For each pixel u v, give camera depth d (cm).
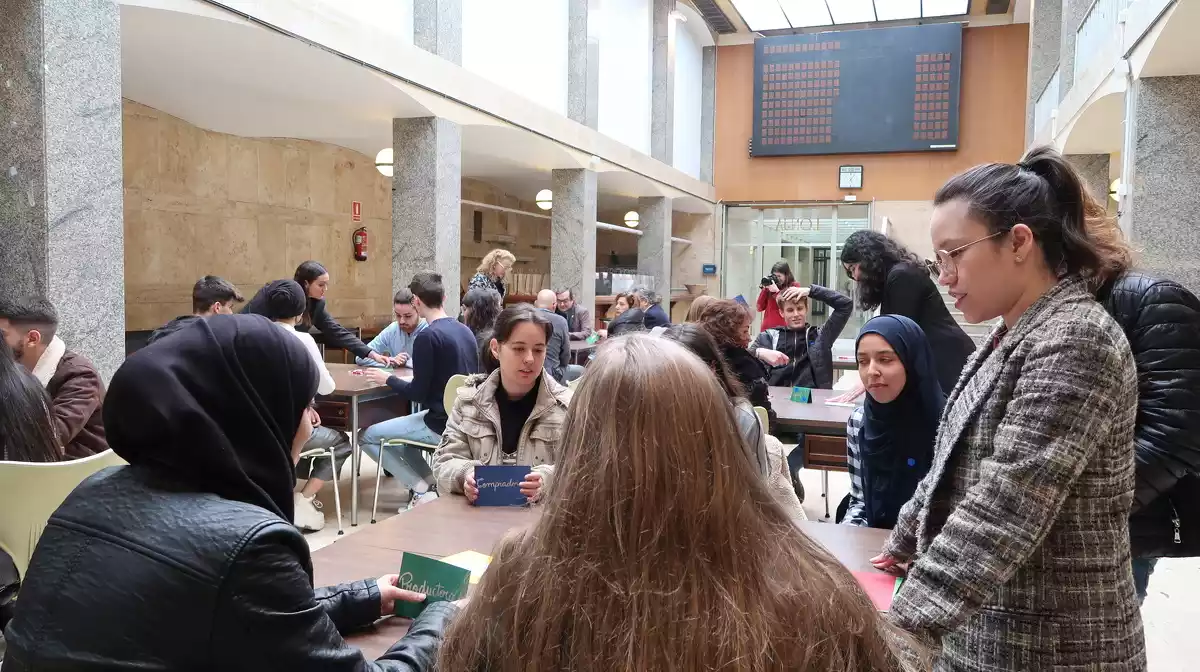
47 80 330
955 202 127
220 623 100
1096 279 129
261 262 859
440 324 430
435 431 432
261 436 116
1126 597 117
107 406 113
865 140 1457
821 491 545
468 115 723
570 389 266
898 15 1466
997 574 108
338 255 979
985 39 1414
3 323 277
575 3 999
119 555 103
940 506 131
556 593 70
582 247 1011
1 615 221
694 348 215
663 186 1289
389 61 595
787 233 1560
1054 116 833
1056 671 114
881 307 318
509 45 862
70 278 342
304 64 554
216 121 757
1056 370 112
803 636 67
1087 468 113
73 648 100
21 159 333
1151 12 419
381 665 119
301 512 434
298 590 107
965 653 123
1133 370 115
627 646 66
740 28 1529
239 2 454
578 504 72
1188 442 154
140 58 541
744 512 72
